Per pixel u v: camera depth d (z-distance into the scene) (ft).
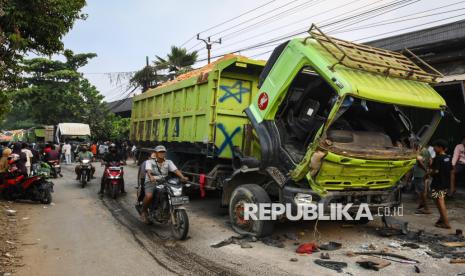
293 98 23.61
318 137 19.11
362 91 18.42
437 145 25.29
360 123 22.93
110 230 23.76
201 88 30.22
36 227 24.41
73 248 20.02
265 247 20.36
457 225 25.91
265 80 23.59
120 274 16.42
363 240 21.84
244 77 29.73
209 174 29.84
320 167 19.26
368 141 20.58
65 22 35.70
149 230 23.81
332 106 19.15
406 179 23.29
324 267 17.22
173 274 16.48
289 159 21.68
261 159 22.79
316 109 21.99
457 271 16.81
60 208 30.91
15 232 22.97
